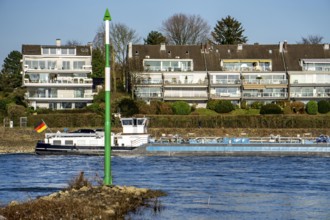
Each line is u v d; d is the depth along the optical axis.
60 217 41.69
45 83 153.50
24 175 78.12
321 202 56.16
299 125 139.38
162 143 109.50
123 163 94.31
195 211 50.72
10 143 125.88
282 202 56.09
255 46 172.75
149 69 163.50
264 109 145.25
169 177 75.56
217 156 108.31
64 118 135.12
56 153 109.00
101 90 164.38
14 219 40.34
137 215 47.56
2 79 175.38
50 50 158.62
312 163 95.06
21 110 138.12
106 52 54.50
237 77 165.50
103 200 49.56
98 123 135.88
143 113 141.62
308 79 165.25
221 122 138.62
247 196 59.72
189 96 162.00
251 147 109.62
